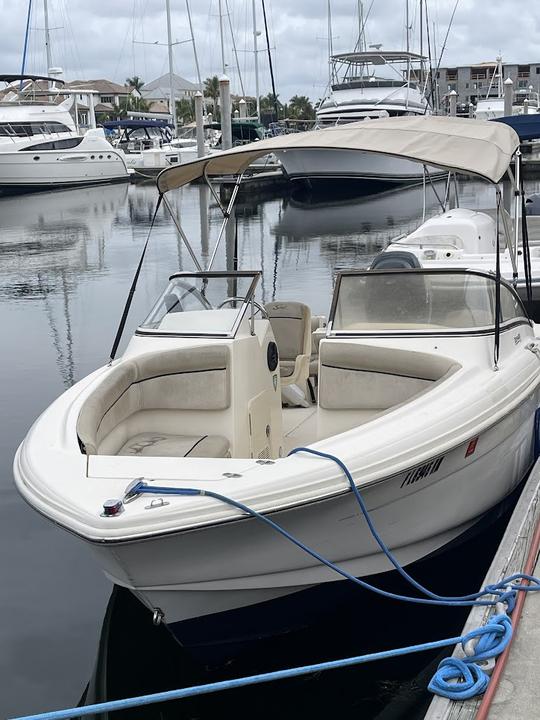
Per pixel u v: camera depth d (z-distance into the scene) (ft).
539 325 20.85
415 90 97.35
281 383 19.51
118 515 10.69
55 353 31.55
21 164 110.63
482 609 11.43
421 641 13.33
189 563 11.39
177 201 102.73
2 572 16.11
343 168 92.89
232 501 10.86
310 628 13.43
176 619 12.13
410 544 13.76
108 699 12.21
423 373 15.03
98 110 238.68
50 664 13.11
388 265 28.89
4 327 36.22
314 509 11.60
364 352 15.26
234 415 15.29
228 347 15.19
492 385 14.79
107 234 71.87
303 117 229.04
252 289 16.53
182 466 11.93
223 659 13.01
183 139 144.66
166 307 16.75
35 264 55.42
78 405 14.25
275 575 12.22
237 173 20.43
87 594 15.25
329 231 69.26
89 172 118.52
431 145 16.08
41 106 113.91
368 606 13.88
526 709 9.32
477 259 30.76
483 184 100.53
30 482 12.00
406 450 12.34
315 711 11.87
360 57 95.55
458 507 14.37
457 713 9.31
